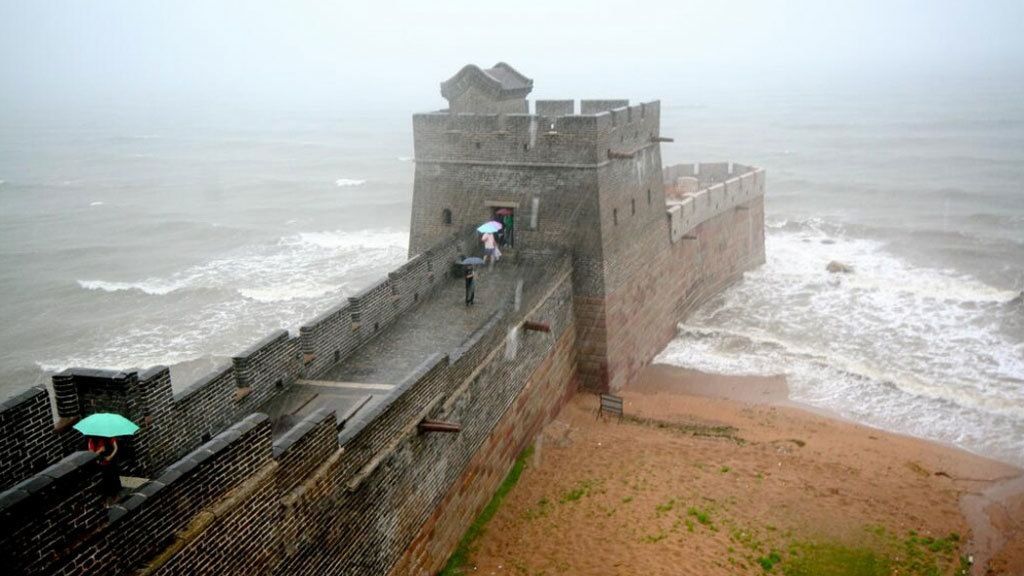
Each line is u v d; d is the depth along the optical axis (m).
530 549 19.70
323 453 13.84
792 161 101.06
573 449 24.98
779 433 26.92
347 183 98.56
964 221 65.69
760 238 48.97
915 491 23.08
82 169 118.75
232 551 11.68
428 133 30.72
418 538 17.70
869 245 58.50
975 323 38.88
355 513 14.98
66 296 52.72
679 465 23.64
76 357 42.53
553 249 29.30
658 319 34.97
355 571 15.12
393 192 91.88
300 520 13.27
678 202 39.06
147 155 135.12
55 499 8.79
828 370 33.16
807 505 21.58
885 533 20.64
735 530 20.17
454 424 17.78
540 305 25.38
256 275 57.28
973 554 20.28
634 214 31.58
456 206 30.84
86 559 9.26
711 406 29.66
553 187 28.80
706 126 144.50
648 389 31.92
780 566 18.89
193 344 43.62
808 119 149.00
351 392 19.44
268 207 84.38
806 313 40.56
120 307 50.41
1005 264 51.75
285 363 19.52
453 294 27.14
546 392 26.56
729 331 37.19
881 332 37.91
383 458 15.71
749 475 23.12
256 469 12.13
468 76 32.19
